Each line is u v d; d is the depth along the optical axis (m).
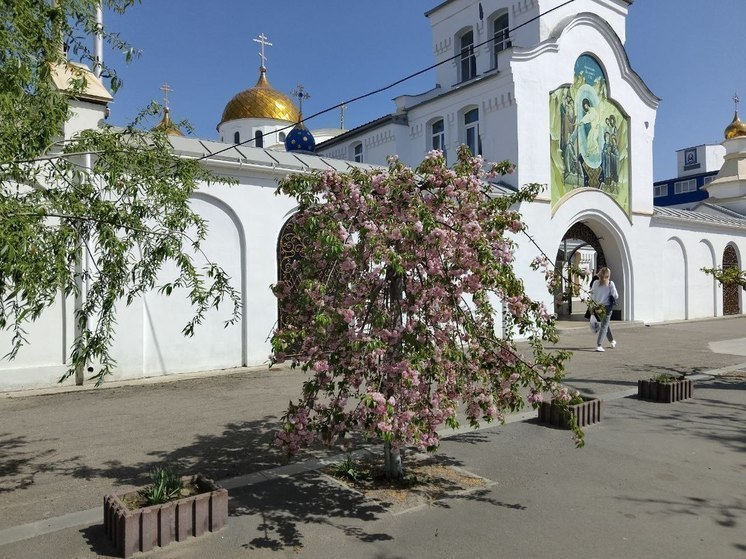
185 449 5.91
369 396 3.76
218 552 3.72
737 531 4.07
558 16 18.55
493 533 4.02
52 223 5.73
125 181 4.24
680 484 4.95
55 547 3.77
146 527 3.72
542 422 6.86
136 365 9.81
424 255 4.20
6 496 4.66
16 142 3.98
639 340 15.52
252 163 11.01
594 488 4.85
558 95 17.45
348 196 4.28
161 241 4.24
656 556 3.71
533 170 16.70
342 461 5.45
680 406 7.82
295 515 4.29
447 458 5.60
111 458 5.63
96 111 9.43
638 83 19.66
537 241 16.69
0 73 3.94
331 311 4.12
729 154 30.44
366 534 4.00
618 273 19.70
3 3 4.04
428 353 4.23
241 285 11.11
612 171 19.12
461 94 18.45
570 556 3.71
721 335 16.72
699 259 22.62
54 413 7.43
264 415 7.34
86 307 4.19
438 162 4.43
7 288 3.89
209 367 10.65
